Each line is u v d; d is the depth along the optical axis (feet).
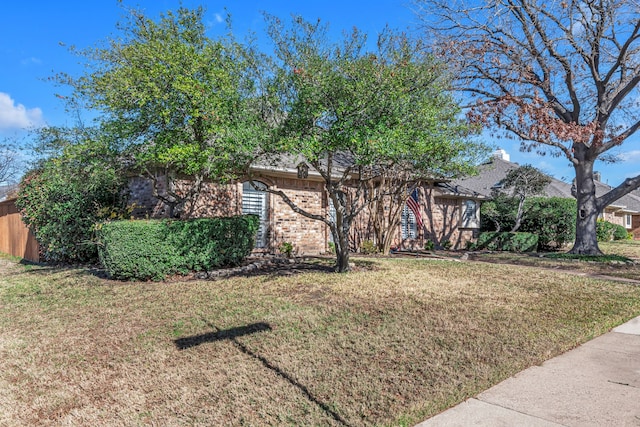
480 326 19.76
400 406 12.15
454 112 32.68
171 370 15.02
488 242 66.49
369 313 21.65
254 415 11.77
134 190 43.73
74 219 39.60
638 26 44.32
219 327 19.66
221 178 33.30
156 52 26.35
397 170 43.16
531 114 45.68
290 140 24.48
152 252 30.14
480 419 11.38
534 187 64.34
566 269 41.29
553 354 16.70
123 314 22.17
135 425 11.34
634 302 25.38
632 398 12.58
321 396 12.90
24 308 24.22
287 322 20.16
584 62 51.39
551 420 11.24
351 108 25.27
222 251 33.35
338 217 33.09
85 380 14.38
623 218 127.44
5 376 14.93
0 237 63.62
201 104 26.78
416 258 46.73
